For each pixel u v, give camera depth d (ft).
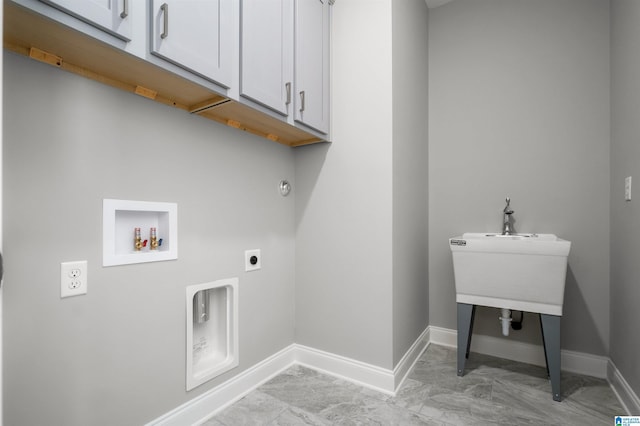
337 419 4.53
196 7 3.42
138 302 3.83
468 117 7.07
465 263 5.56
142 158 3.86
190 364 4.38
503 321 5.77
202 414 4.50
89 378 3.40
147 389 3.91
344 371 5.68
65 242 3.22
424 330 7.13
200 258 4.55
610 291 5.67
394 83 5.37
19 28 2.61
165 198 4.11
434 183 7.44
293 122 4.93
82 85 3.34
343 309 5.73
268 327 5.72
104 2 2.74
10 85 2.88
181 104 4.27
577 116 6.04
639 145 4.48
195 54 3.41
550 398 5.07
